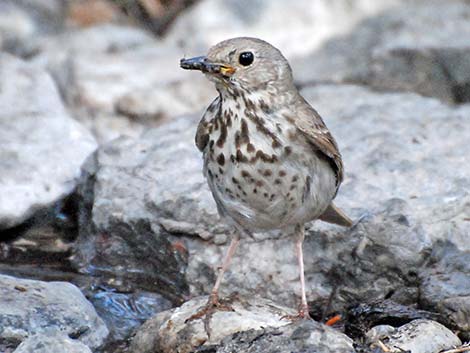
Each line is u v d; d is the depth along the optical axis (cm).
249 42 1030
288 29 1948
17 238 1324
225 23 1936
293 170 1022
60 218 1351
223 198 1044
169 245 1234
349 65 1858
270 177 1016
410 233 1181
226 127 1020
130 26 2062
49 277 1255
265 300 1130
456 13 1981
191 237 1223
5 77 1555
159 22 2073
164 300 1215
